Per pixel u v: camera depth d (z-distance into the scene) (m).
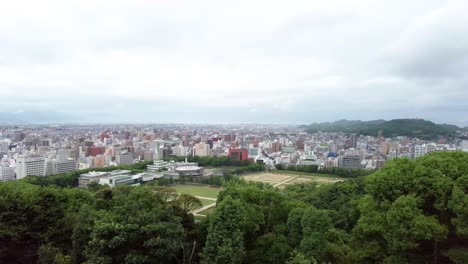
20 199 35.38
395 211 23.92
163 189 43.56
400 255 24.48
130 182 133.75
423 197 25.23
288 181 144.12
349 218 51.72
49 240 34.78
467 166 26.16
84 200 45.62
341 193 72.56
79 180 131.50
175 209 36.53
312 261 25.98
